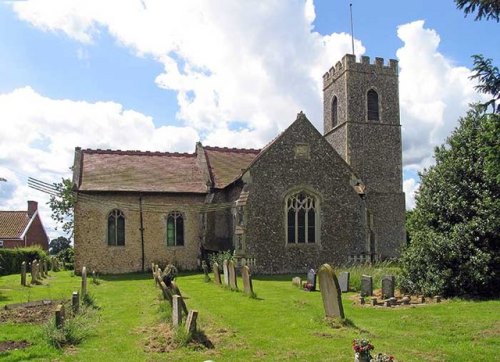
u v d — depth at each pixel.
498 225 16.28
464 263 16.50
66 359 9.77
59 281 25.92
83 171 31.95
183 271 31.16
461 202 17.02
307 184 29.20
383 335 11.44
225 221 32.22
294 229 28.86
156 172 33.56
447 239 16.70
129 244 30.75
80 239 29.89
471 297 16.44
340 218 29.55
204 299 17.66
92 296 17.17
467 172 17.28
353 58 43.72
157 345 10.71
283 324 12.84
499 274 16.47
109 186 30.80
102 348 10.62
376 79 44.09
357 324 12.80
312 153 29.56
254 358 9.75
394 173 43.59
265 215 28.27
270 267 27.95
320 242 29.05
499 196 16.84
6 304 16.72
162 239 31.36
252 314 14.38
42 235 57.25
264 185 28.52
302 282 21.72
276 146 29.05
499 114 9.62
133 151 35.25
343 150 43.69
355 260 29.02
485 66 9.48
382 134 43.72
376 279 20.66
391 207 43.06
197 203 32.28
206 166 33.72
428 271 17.22
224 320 13.51
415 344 10.58
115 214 30.75
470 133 17.55
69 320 11.87
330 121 46.69
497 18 9.66
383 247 42.28
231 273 20.80
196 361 9.59
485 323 12.30
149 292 20.36
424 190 18.55
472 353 9.82
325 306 13.29
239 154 36.78
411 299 16.86
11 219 52.59
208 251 31.52
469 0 9.59
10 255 34.38
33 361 9.62
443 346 10.38
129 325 13.00
